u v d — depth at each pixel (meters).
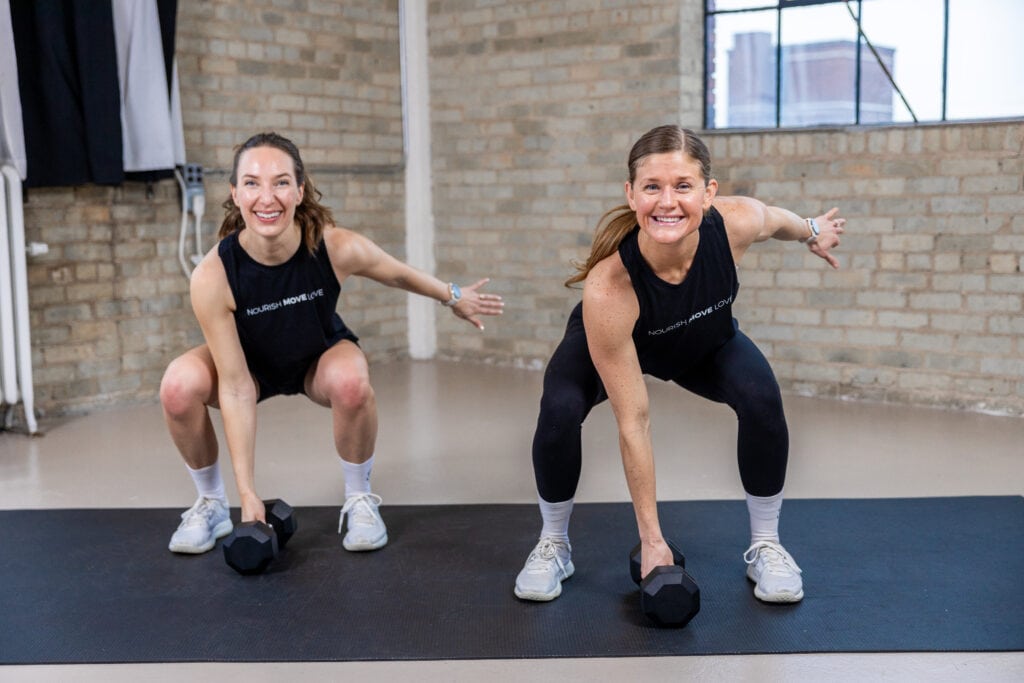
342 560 3.11
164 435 4.77
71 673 2.41
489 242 6.41
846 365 5.32
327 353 3.17
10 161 4.58
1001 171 4.79
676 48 5.54
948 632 2.52
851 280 5.24
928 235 5.01
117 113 4.90
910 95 5.12
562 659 2.43
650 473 2.58
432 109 6.53
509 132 6.21
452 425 4.88
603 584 2.88
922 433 4.59
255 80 5.78
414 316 6.70
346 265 3.07
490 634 2.57
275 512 3.14
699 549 3.13
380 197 6.48
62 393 5.14
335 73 6.17
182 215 5.46
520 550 3.16
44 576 3.01
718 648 2.46
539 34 6.00
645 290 2.49
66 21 4.78
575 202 6.02
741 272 5.52
